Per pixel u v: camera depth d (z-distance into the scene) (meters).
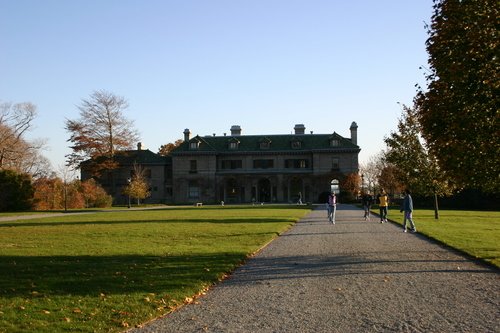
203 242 19.27
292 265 13.73
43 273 12.18
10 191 59.94
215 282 11.23
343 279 11.52
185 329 7.57
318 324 7.78
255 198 91.00
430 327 7.54
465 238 19.89
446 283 10.95
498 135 13.11
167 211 52.47
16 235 23.33
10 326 7.47
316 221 33.22
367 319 8.04
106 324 7.67
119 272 12.23
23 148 66.81
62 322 7.72
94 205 71.12
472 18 13.14
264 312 8.57
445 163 14.98
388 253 16.06
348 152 88.44
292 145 90.94
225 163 92.31
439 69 13.94
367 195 35.56
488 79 12.73
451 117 13.91
